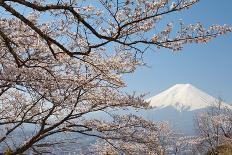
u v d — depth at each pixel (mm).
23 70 6852
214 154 32219
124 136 10805
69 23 7512
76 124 10531
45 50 7668
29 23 4844
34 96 7625
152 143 10992
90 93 9695
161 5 5684
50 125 10398
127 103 10477
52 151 10711
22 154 9609
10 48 5121
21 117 10461
